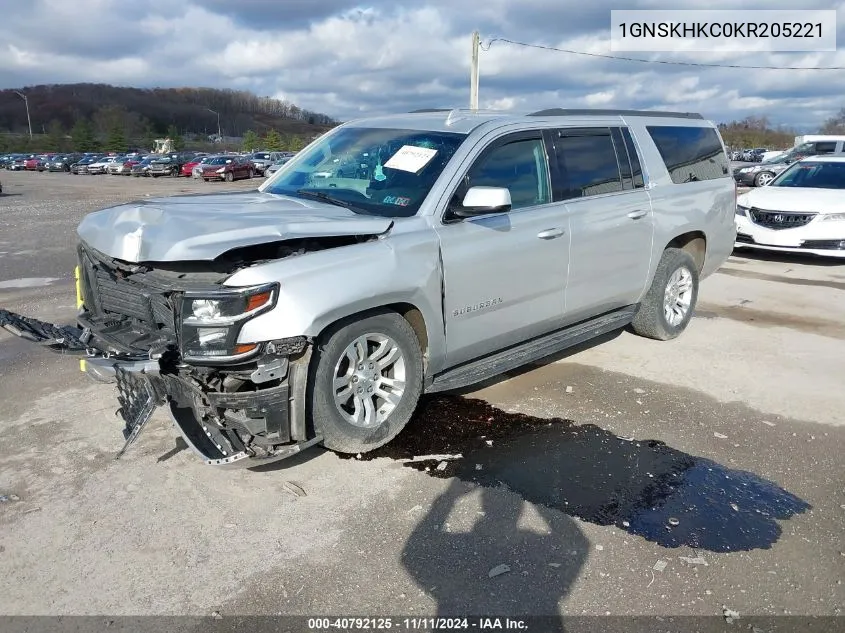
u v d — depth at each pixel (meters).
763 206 10.28
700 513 3.49
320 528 3.32
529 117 4.80
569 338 5.13
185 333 3.28
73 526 3.31
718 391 5.13
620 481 3.79
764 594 2.89
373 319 3.78
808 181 11.13
